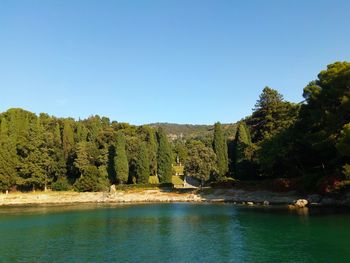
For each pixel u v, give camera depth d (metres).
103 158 117.88
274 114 98.12
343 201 62.59
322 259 29.41
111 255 32.81
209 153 104.56
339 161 65.25
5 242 39.66
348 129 52.78
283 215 53.97
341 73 60.31
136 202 95.38
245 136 102.38
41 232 45.94
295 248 33.12
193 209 70.00
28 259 32.28
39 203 99.12
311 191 71.94
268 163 79.38
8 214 69.19
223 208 69.75
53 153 119.06
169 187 106.75
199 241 37.81
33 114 137.75
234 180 95.62
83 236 42.47
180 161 179.00
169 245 36.38
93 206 85.19
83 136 135.00
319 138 64.81
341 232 39.12
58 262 31.00
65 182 114.19
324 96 65.50
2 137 113.44
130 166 119.88
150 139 136.88
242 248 33.97
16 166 109.62
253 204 75.62
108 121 164.25
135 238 40.50
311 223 45.09
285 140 78.19
